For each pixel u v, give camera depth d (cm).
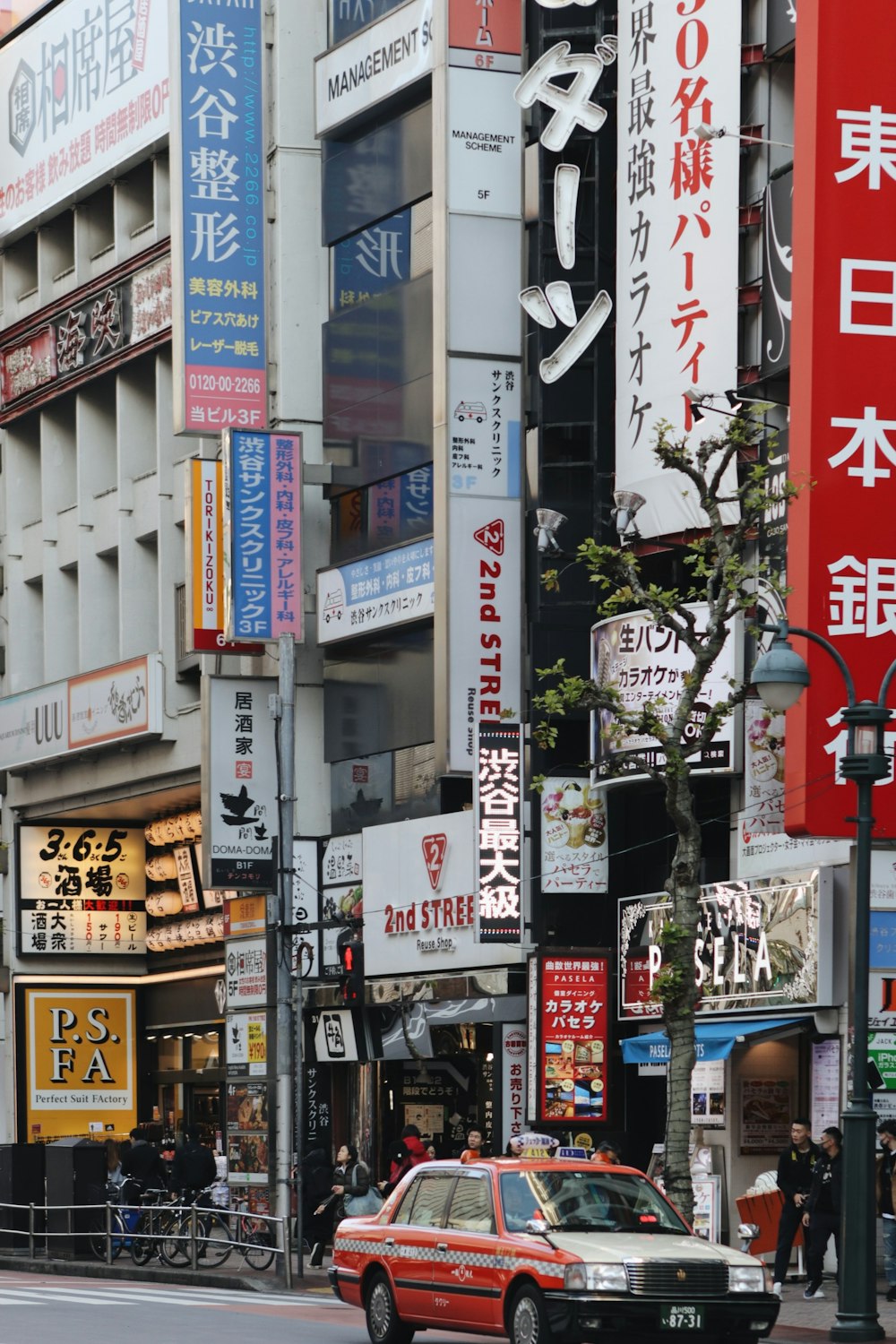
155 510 8088
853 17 4697
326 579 6956
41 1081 8781
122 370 8375
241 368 7125
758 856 5138
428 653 6519
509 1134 5903
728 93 5306
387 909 6538
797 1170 4272
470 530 6125
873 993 4666
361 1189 5025
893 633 4625
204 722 7081
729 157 5291
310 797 7100
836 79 4684
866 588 4625
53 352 8756
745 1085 5172
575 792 5875
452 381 6166
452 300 6194
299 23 7312
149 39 7981
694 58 5406
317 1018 6900
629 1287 3009
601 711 5462
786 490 3922
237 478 6881
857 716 3591
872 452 4644
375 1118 6769
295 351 7225
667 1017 3894
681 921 3891
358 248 6931
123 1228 5972
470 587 6116
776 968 4897
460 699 6075
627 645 5372
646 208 5534
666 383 5416
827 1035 4853
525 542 6125
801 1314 3938
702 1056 4956
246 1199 7125
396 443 6650
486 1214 3278
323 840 6950
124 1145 8369
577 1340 3038
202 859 7025
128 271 8206
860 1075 3534
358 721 6881
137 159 8144
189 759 7769
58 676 8844
